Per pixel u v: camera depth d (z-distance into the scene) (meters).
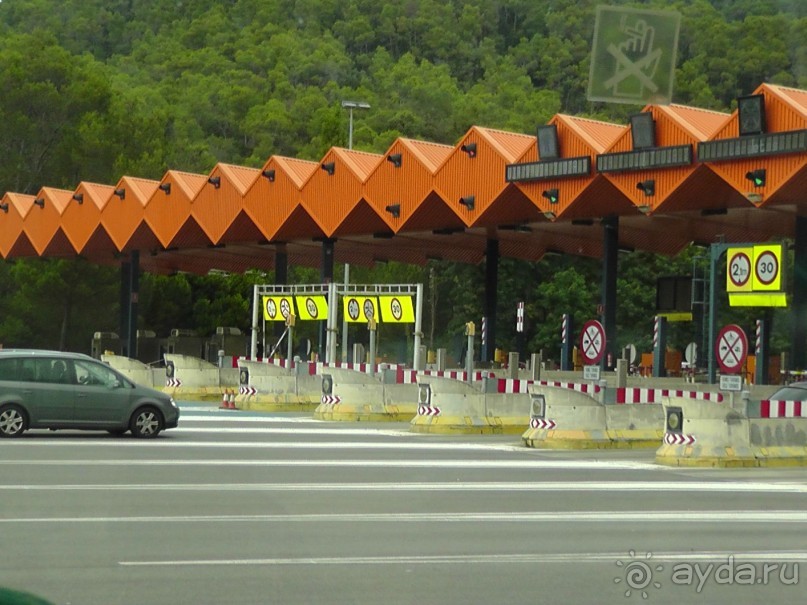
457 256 125.88
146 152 187.75
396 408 70.38
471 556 25.41
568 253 117.69
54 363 52.22
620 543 27.25
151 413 53.38
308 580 22.69
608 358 90.44
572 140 82.44
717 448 46.69
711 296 74.31
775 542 27.77
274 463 43.56
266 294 93.94
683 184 76.00
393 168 94.81
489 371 80.88
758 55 186.12
